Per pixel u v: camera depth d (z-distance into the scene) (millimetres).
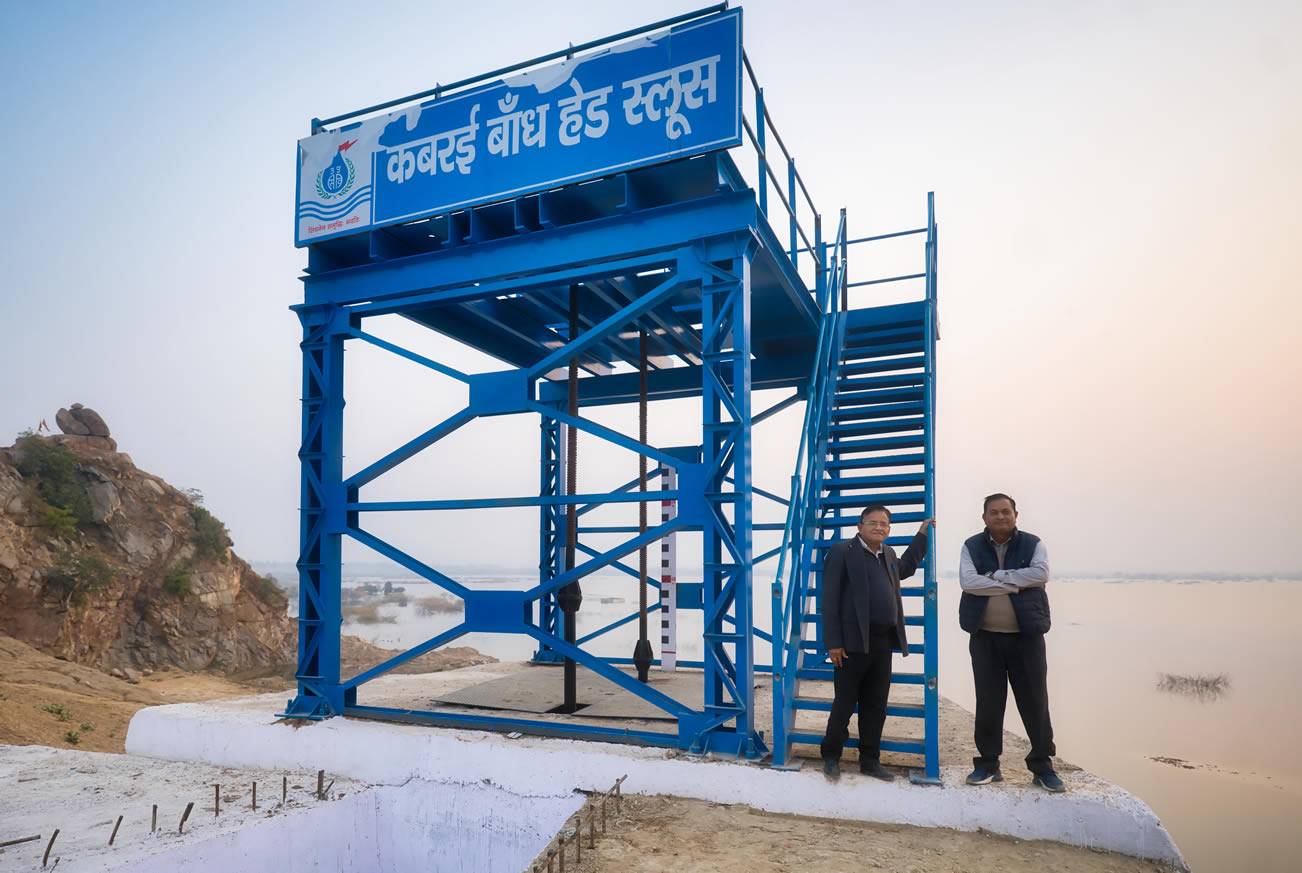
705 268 6398
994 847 4750
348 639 45625
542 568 11625
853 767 5598
